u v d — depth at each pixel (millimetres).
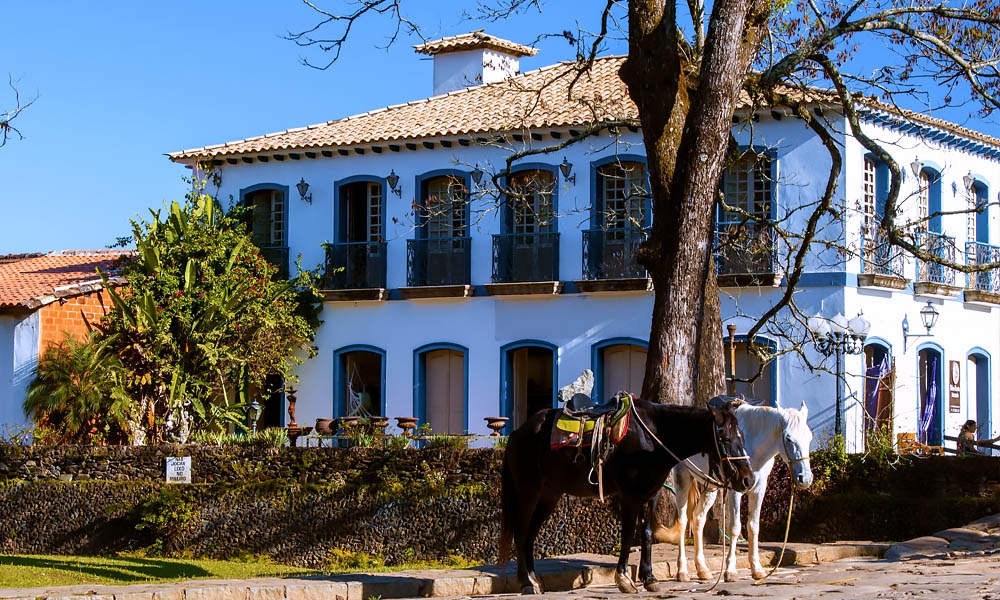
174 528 22641
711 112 16562
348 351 31438
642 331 28188
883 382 27453
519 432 13078
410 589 12914
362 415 30672
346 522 21734
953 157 30141
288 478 22484
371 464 21953
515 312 29562
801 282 26812
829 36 18312
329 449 22312
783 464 19203
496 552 20719
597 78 31625
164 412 27219
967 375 30516
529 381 29938
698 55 19188
